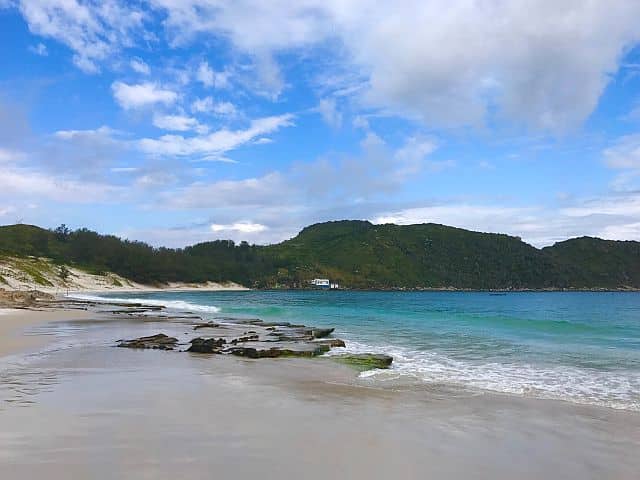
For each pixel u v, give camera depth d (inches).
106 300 2775.6
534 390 485.4
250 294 5187.0
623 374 582.9
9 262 4461.1
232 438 284.8
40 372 517.0
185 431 295.9
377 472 239.5
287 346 789.9
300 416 346.6
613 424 353.4
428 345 885.2
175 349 759.7
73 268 5546.3
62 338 875.4
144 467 232.4
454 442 296.2
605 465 264.2
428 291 7440.9
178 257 7076.8
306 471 236.1
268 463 245.0
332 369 599.5
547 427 340.8
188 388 439.8
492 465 258.1
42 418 319.3
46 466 230.2
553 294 6013.8
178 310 2001.7
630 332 1130.7
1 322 1197.7
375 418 349.1
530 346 864.3
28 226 6491.1
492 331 1164.5
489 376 567.5
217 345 762.2
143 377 494.9
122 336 922.7
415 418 354.3
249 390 442.6
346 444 282.0
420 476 237.6
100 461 238.7
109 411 342.6
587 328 1234.0
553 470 254.7
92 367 559.5
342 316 1753.2
